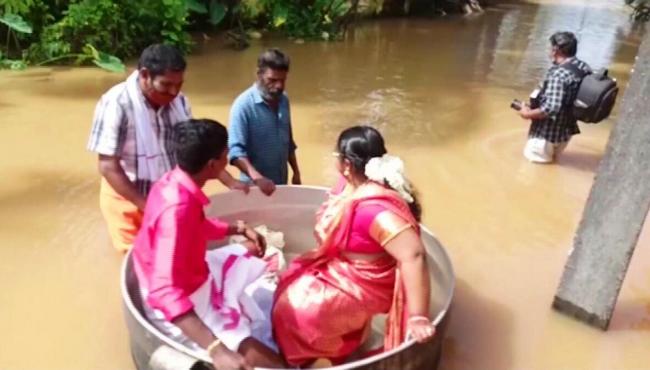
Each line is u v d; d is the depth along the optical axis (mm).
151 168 3477
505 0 14297
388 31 10984
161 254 2463
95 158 5227
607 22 12617
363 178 2713
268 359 2777
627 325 3506
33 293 3512
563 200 5016
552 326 3480
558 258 4176
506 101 7480
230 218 3762
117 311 3420
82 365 3045
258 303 3105
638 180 3135
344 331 2824
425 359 2688
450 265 3154
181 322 2430
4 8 7691
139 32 8359
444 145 6008
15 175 4855
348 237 2686
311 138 5949
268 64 3643
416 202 2744
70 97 6641
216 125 2578
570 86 5348
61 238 4047
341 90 7520
